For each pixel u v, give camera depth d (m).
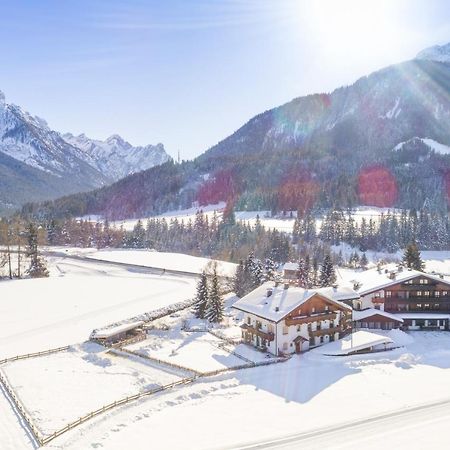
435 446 38.97
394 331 70.44
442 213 189.25
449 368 57.66
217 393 49.97
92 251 162.88
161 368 57.38
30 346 64.56
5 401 47.62
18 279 113.12
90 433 41.12
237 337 70.00
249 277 96.38
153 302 90.75
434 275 82.88
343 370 56.56
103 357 60.69
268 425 42.66
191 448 38.53
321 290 73.06
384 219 177.25
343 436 40.59
